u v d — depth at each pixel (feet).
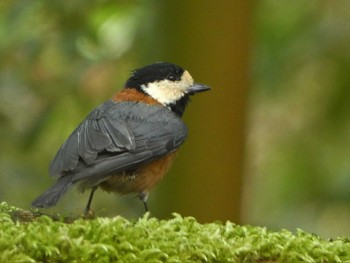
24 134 42.86
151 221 20.11
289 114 50.67
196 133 39.29
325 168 46.70
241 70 39.58
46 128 43.11
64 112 45.11
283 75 44.50
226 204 39.55
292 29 44.32
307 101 49.21
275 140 50.70
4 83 42.16
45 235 18.25
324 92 46.57
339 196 45.06
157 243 18.75
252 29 39.93
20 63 42.63
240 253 19.07
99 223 19.02
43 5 41.98
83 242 18.30
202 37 39.04
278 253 19.43
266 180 49.96
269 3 45.24
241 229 20.53
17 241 17.85
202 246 18.92
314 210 47.03
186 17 39.09
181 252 18.71
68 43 41.78
